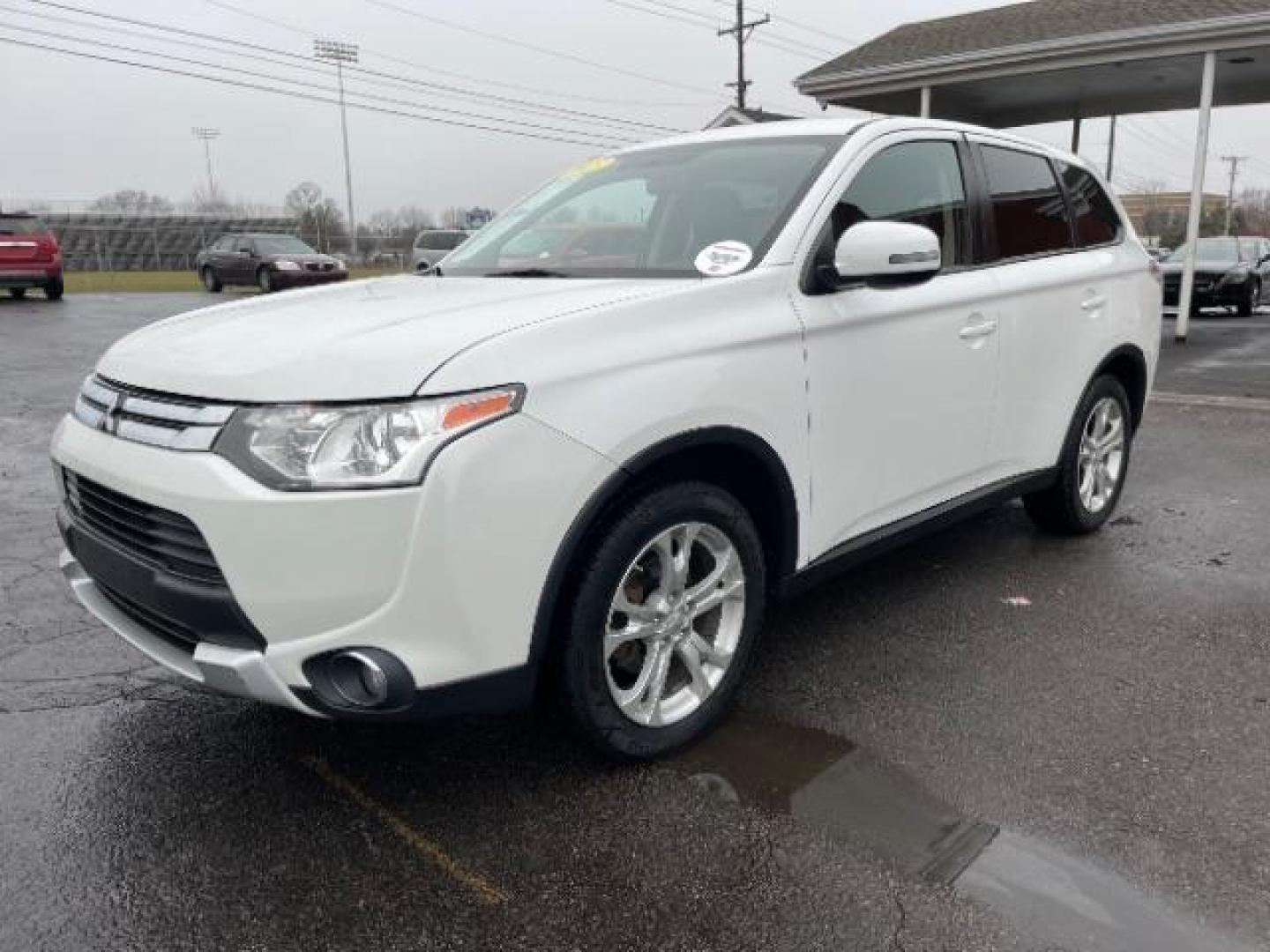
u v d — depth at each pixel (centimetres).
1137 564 453
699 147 388
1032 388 417
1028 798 269
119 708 321
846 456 326
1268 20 1150
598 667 265
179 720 313
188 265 4409
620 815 262
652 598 282
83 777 281
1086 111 1762
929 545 483
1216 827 255
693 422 268
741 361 283
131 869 241
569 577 256
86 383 295
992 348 386
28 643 371
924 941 216
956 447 379
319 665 230
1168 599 410
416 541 223
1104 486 496
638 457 255
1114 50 1271
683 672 302
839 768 285
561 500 241
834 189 331
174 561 240
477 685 239
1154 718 311
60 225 4238
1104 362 464
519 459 233
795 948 215
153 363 261
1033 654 359
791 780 279
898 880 236
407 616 226
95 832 256
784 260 308
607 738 272
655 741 283
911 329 344
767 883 235
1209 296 1714
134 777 281
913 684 336
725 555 295
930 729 306
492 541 231
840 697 327
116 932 221
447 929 221
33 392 926
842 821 259
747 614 305
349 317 271
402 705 231
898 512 359
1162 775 279
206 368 244
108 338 1373
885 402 338
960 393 373
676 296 278
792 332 299
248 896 232
